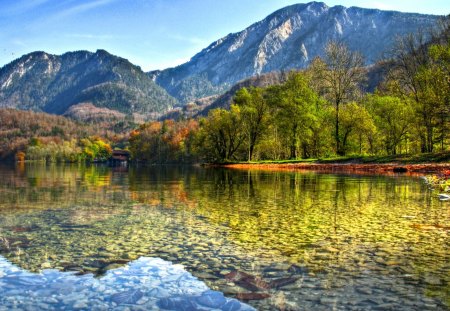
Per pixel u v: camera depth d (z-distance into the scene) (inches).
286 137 2556.6
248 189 783.1
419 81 1729.8
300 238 321.1
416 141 2180.1
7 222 403.2
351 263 252.7
